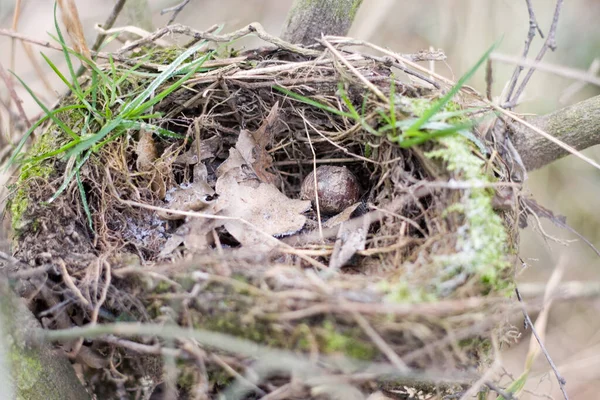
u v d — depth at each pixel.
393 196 0.54
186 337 0.51
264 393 0.51
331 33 0.58
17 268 0.53
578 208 0.70
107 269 0.52
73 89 0.55
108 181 0.55
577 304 0.68
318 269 0.54
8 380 0.51
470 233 0.51
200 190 0.56
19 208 0.54
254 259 0.52
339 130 0.56
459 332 0.50
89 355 0.53
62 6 0.56
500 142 0.56
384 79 0.55
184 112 0.57
